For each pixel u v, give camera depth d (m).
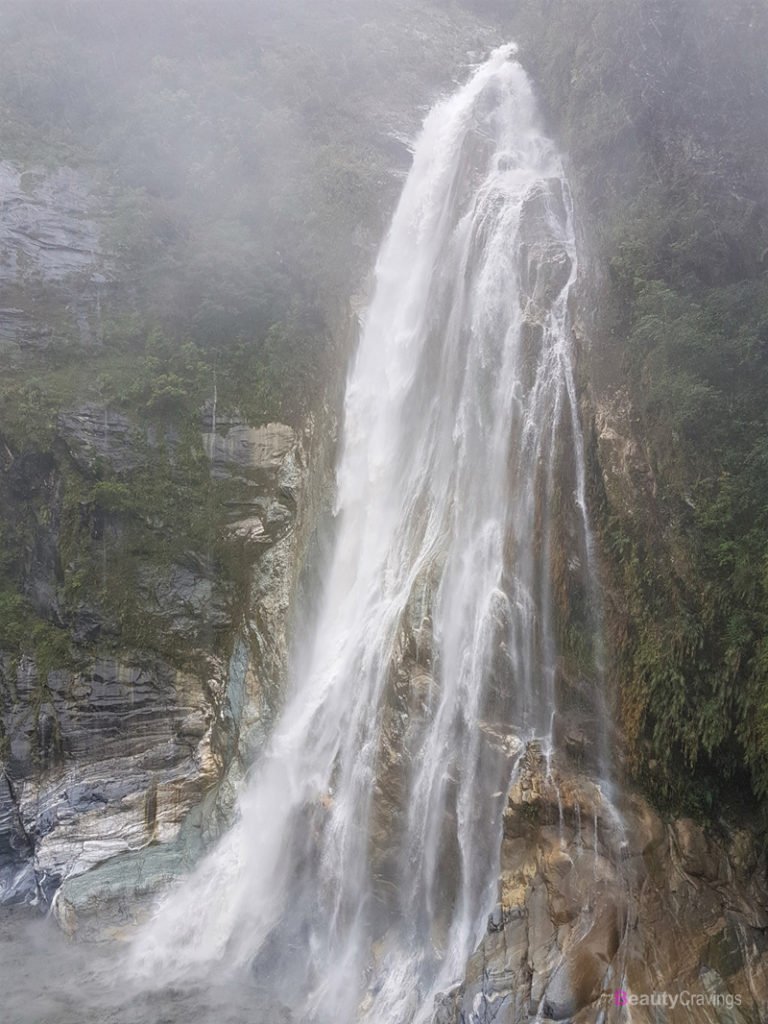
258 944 19.92
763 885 15.30
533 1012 14.31
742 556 16.20
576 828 16.17
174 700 24.78
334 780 20.23
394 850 18.31
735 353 17.75
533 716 17.92
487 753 17.73
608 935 14.73
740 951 14.44
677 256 19.97
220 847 22.34
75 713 24.30
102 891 21.72
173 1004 18.38
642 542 17.56
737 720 15.86
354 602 23.22
